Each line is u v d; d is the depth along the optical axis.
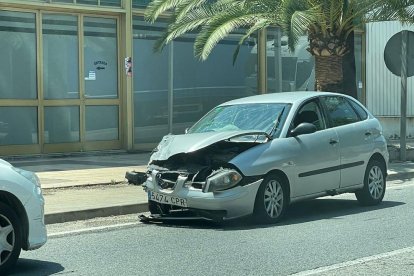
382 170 10.87
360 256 7.25
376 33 22.89
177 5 15.39
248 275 6.50
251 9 14.42
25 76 16.20
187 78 18.92
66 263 7.12
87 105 17.17
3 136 15.90
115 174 13.64
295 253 7.40
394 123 22.88
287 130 9.38
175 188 8.77
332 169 9.82
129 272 6.68
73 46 16.92
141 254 7.47
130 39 17.62
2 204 6.43
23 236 6.63
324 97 10.25
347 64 16.33
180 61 18.77
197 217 8.94
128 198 10.86
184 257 7.29
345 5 14.23
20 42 16.09
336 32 15.23
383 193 10.89
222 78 19.64
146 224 9.38
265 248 7.66
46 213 9.46
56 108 16.69
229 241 8.08
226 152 8.96
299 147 9.34
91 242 8.19
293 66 21.00
